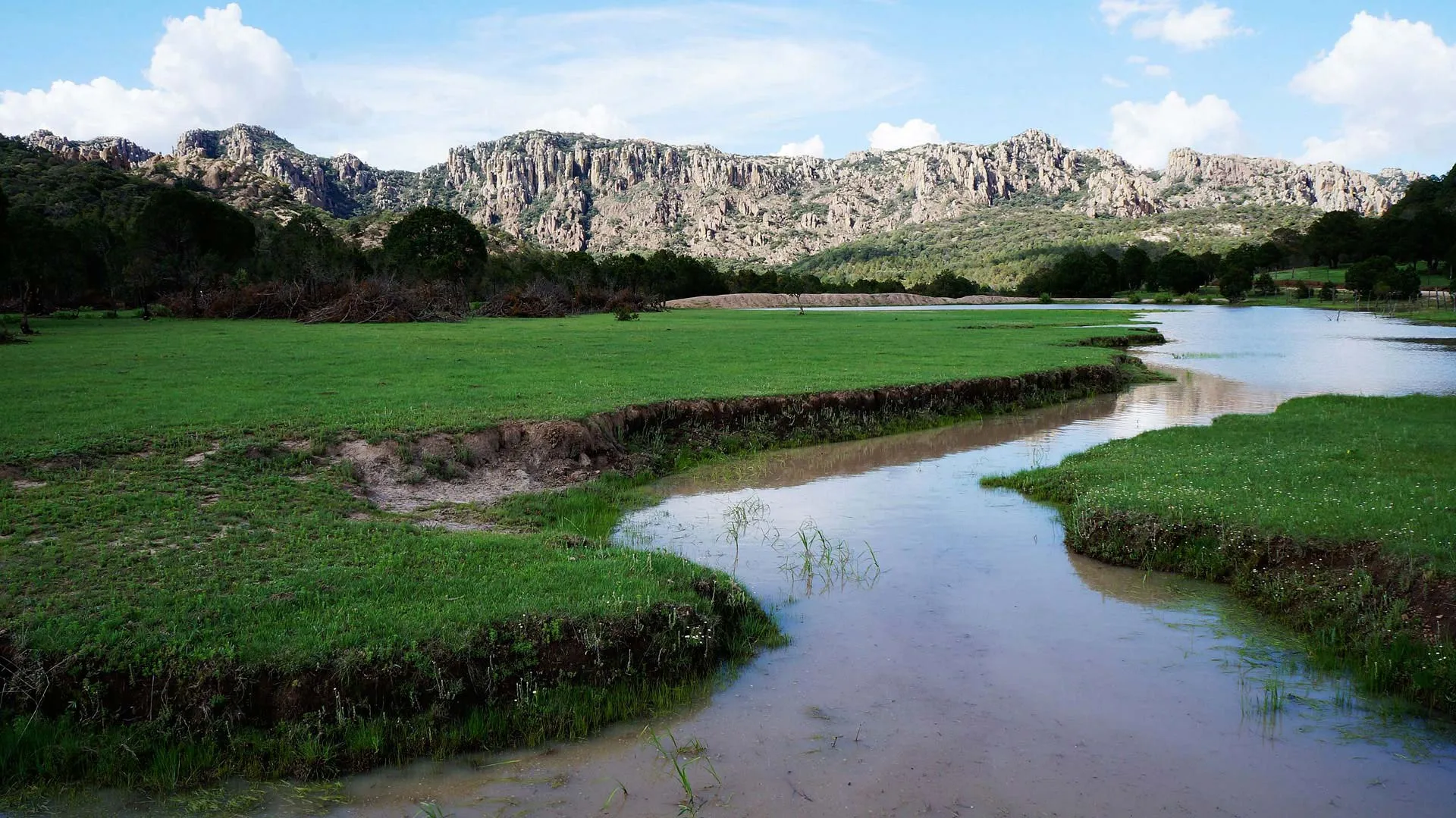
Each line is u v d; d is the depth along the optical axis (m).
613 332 43.25
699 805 5.64
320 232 88.56
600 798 5.77
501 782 5.98
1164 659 7.98
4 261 51.00
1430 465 13.12
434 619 7.38
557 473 14.65
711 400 19.31
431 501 12.62
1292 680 7.54
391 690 6.69
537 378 22.22
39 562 8.40
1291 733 6.62
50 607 7.35
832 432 19.95
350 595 7.93
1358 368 33.69
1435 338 49.69
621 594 8.14
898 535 12.17
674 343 35.78
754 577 10.33
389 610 7.59
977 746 6.39
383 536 9.99
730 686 7.43
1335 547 9.41
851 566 10.75
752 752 6.33
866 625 8.80
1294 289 116.06
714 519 13.06
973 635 8.56
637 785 5.90
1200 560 10.34
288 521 10.27
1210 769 6.10
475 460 14.30
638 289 90.00
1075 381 27.20
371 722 6.43
